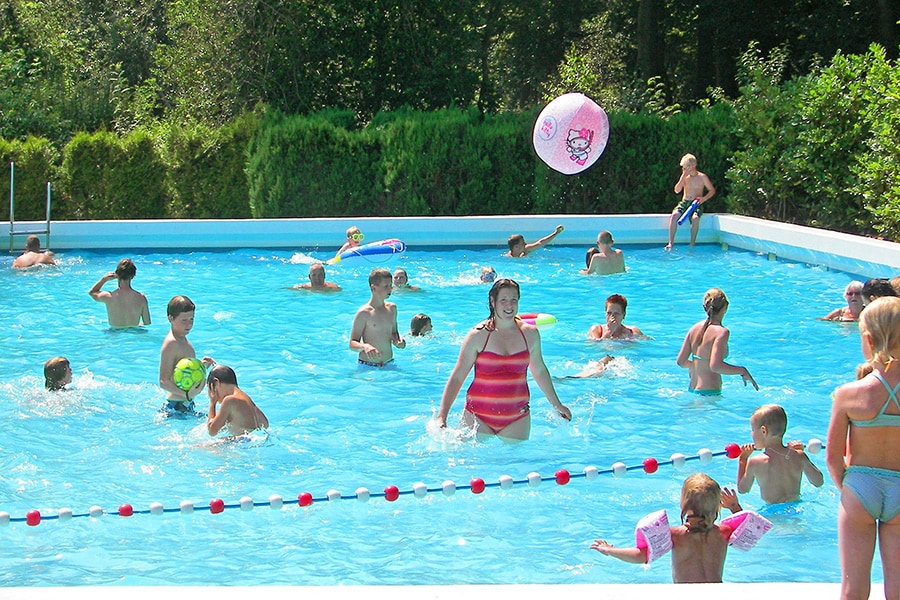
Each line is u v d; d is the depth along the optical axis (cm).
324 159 1994
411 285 1432
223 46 2452
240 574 555
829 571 560
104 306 1295
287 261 1689
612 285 1443
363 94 2530
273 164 1981
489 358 759
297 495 670
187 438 779
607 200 2005
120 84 2639
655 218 1862
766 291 1390
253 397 894
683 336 1126
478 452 750
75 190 1989
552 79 3519
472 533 609
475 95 2666
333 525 620
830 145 1733
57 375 891
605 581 547
